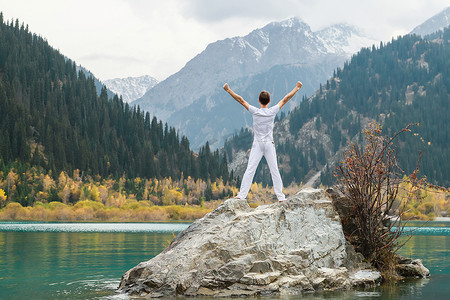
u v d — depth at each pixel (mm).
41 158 187250
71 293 11938
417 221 108750
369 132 15320
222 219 13102
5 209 125812
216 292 11305
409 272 15203
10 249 26422
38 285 13289
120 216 128250
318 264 12930
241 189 13445
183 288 11336
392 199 15062
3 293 11969
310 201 13820
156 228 69250
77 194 156625
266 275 11570
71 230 58562
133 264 18750
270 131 12570
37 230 57719
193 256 11969
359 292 12047
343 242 13852
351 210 15016
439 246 28016
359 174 14859
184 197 178125
